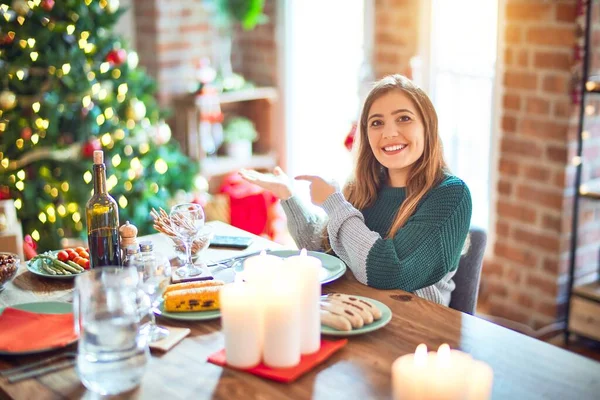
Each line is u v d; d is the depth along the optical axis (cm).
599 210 341
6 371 155
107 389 145
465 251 224
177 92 471
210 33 479
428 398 127
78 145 381
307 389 146
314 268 155
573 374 151
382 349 162
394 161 213
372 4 420
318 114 479
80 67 372
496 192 359
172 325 175
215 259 217
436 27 390
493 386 146
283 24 480
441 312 181
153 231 396
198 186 432
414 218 208
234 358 154
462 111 389
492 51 368
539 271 346
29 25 359
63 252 213
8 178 363
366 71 422
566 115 322
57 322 173
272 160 498
